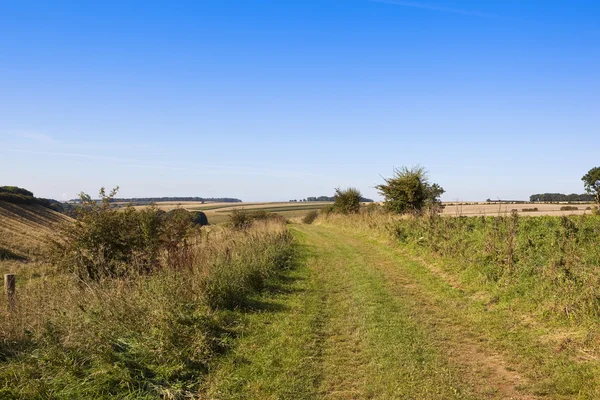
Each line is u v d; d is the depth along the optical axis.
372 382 5.92
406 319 8.94
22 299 7.25
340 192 44.03
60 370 5.33
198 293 8.78
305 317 9.09
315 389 5.73
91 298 7.49
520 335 7.70
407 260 16.53
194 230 13.32
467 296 10.73
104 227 10.93
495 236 13.74
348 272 14.67
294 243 23.53
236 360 6.61
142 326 6.75
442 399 5.42
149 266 10.49
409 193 29.86
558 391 5.55
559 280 8.86
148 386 5.34
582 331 7.15
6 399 4.73
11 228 37.12
